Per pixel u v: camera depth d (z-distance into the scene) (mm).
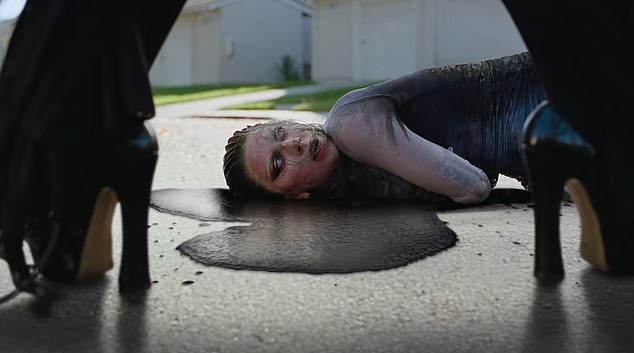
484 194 3025
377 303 1780
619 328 1593
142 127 1637
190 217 2902
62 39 1537
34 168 1593
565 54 1569
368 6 19281
